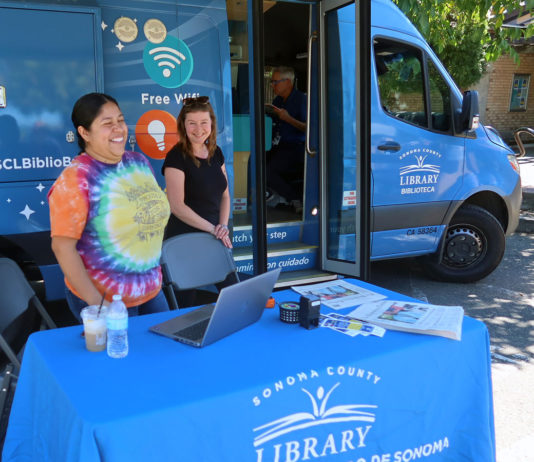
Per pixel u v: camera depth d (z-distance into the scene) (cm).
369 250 449
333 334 212
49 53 342
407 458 205
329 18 470
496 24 652
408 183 491
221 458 165
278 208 586
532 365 378
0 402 229
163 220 258
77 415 152
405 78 485
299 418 178
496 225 543
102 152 231
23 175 345
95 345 194
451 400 214
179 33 383
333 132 482
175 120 387
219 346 200
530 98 1753
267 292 225
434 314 231
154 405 157
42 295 461
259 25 387
